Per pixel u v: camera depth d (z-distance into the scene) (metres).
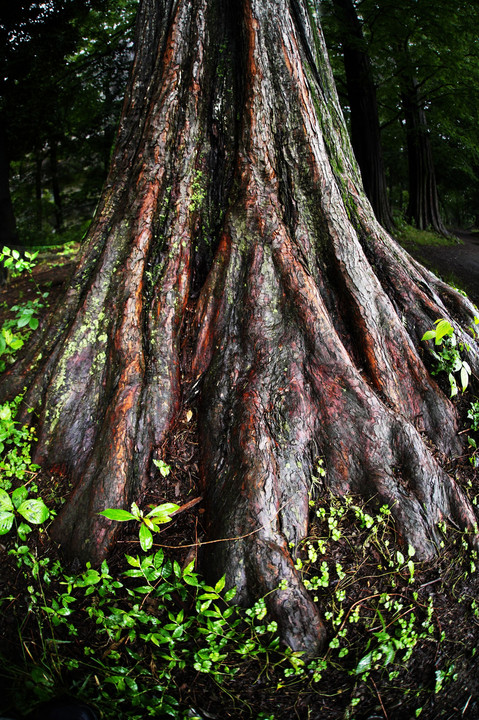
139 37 3.39
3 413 2.68
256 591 2.24
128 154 3.25
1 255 3.36
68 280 3.18
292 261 2.99
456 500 2.73
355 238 3.26
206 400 2.81
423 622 2.39
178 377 2.90
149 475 2.64
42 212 18.31
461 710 2.43
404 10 10.95
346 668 2.25
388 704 2.31
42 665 2.22
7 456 2.75
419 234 15.09
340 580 2.39
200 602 2.18
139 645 2.27
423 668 2.38
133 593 2.28
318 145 3.23
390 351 3.10
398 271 3.48
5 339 3.19
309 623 2.20
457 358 3.14
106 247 3.03
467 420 3.17
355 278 3.12
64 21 9.68
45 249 10.69
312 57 3.54
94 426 2.76
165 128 3.10
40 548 2.47
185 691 2.22
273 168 3.14
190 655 2.23
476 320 3.50
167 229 3.09
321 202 3.19
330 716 2.24
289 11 3.27
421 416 3.05
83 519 2.45
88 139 14.63
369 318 3.06
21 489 2.41
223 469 2.56
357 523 2.56
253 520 2.35
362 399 2.76
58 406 2.81
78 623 2.30
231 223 3.08
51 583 2.38
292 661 2.15
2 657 2.22
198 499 2.56
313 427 2.74
